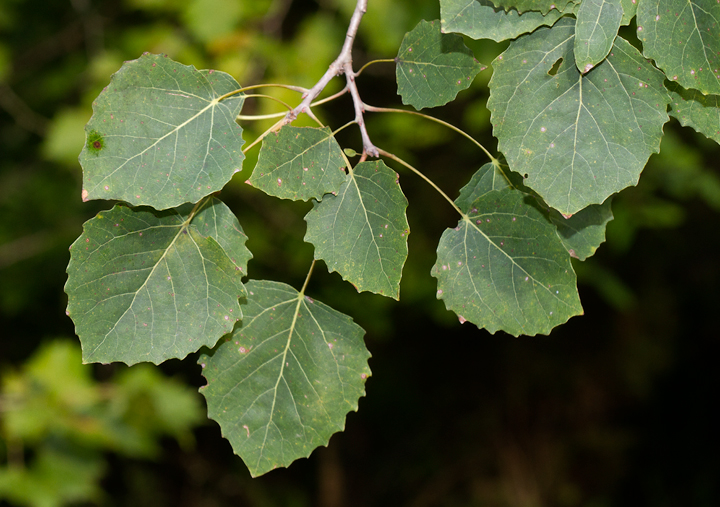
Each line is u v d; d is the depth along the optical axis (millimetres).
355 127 2797
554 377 4398
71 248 983
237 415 1019
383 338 3924
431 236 3078
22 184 2986
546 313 1004
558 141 981
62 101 2844
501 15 984
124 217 991
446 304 1011
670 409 4277
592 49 975
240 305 1024
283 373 1023
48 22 2746
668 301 4348
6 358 3406
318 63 2188
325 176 997
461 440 4324
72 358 2162
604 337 4430
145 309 993
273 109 2016
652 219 2559
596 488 4234
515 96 984
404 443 4328
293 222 2846
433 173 3094
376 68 2445
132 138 982
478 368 4367
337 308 2900
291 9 2506
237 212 2811
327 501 4148
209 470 4031
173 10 2320
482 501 4184
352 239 998
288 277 2930
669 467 4156
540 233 1006
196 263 998
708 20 977
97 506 3705
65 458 2164
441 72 1017
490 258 1011
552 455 4285
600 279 2729
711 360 4211
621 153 979
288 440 1021
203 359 1020
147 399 2104
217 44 2146
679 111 1008
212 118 992
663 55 977
